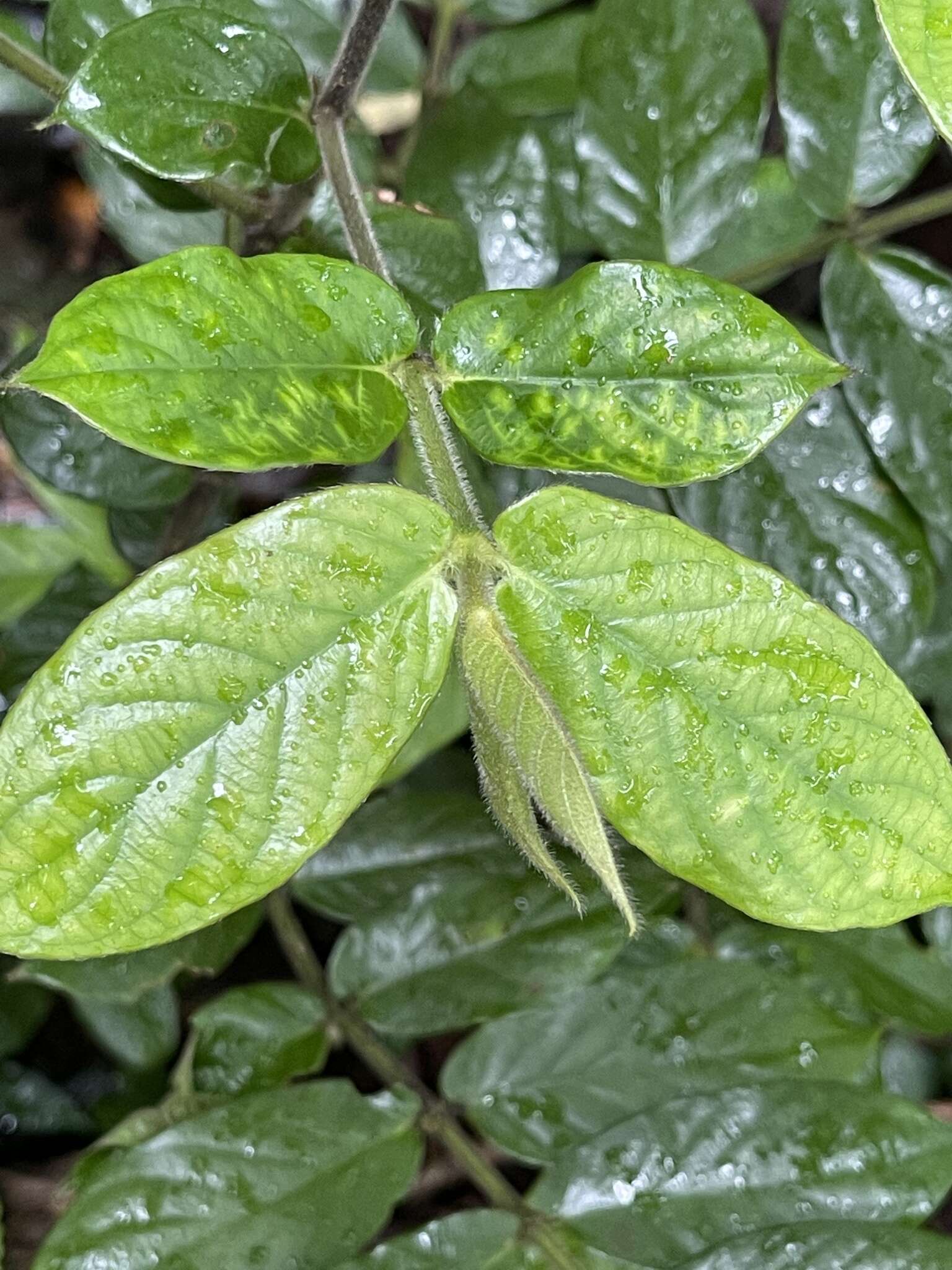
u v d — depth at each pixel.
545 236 0.31
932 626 0.33
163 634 0.14
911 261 0.28
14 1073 0.38
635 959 0.31
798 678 0.15
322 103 0.21
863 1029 0.28
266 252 0.26
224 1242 0.24
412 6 0.41
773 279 0.29
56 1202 0.36
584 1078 0.27
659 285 0.16
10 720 0.14
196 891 0.14
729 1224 0.24
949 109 0.14
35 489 0.38
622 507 0.16
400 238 0.26
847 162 0.28
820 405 0.29
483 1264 0.24
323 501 0.15
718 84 0.28
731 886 0.16
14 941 0.14
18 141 0.42
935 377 0.27
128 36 0.20
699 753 0.15
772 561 0.28
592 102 0.28
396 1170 0.25
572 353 0.17
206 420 0.15
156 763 0.14
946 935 0.31
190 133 0.21
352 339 0.16
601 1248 0.24
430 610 0.15
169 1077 0.38
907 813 0.15
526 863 0.30
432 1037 0.40
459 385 0.17
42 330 0.38
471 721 0.15
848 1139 0.24
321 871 0.31
